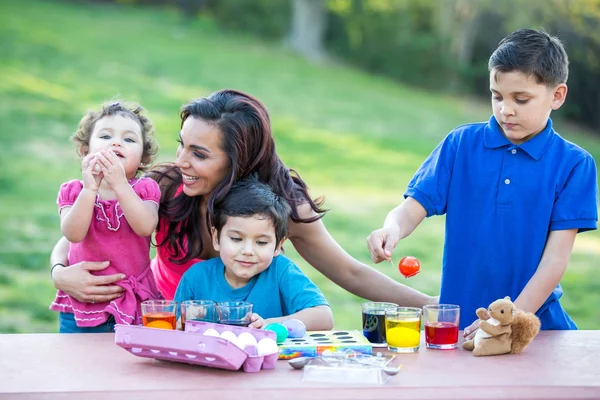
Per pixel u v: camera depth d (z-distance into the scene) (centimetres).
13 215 940
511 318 201
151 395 169
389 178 1270
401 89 1864
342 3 1983
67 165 1159
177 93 1521
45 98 1387
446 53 1878
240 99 247
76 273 247
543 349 209
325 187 1185
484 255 260
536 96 238
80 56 1622
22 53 1577
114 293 250
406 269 224
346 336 211
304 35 1994
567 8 1681
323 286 776
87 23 1858
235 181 241
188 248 260
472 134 267
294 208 255
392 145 1468
